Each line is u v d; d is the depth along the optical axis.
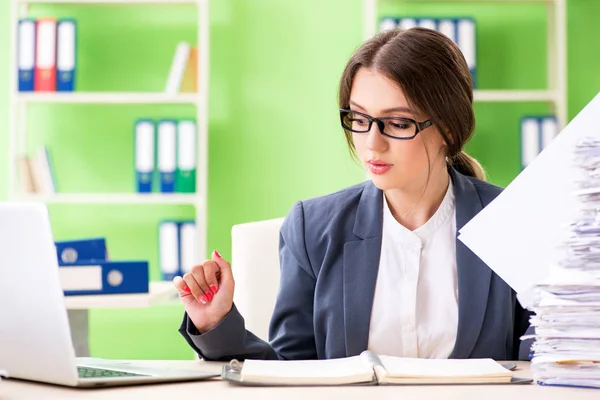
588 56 4.77
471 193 1.86
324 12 4.75
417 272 1.80
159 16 4.75
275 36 4.76
